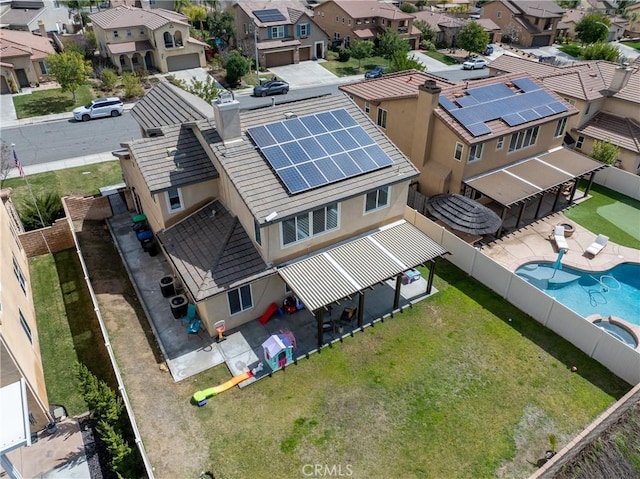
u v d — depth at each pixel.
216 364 22.30
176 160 24.72
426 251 25.39
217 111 23.22
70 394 20.78
